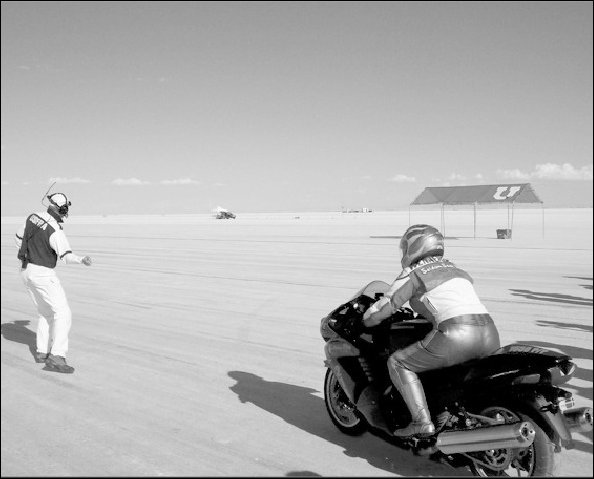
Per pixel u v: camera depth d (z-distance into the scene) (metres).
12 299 12.97
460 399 4.13
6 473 4.20
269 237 41.53
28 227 7.19
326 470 4.35
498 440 3.77
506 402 3.92
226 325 9.76
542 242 32.78
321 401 5.98
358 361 4.76
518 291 13.71
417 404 4.19
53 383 6.48
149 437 4.93
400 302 4.36
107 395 6.07
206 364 7.30
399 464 4.50
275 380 6.66
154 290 14.26
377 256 23.92
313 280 15.98
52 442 4.80
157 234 49.78
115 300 12.66
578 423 3.90
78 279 16.77
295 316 10.58
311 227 62.22
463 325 4.09
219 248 30.28
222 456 4.57
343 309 5.04
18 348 8.20
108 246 32.97
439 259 4.39
